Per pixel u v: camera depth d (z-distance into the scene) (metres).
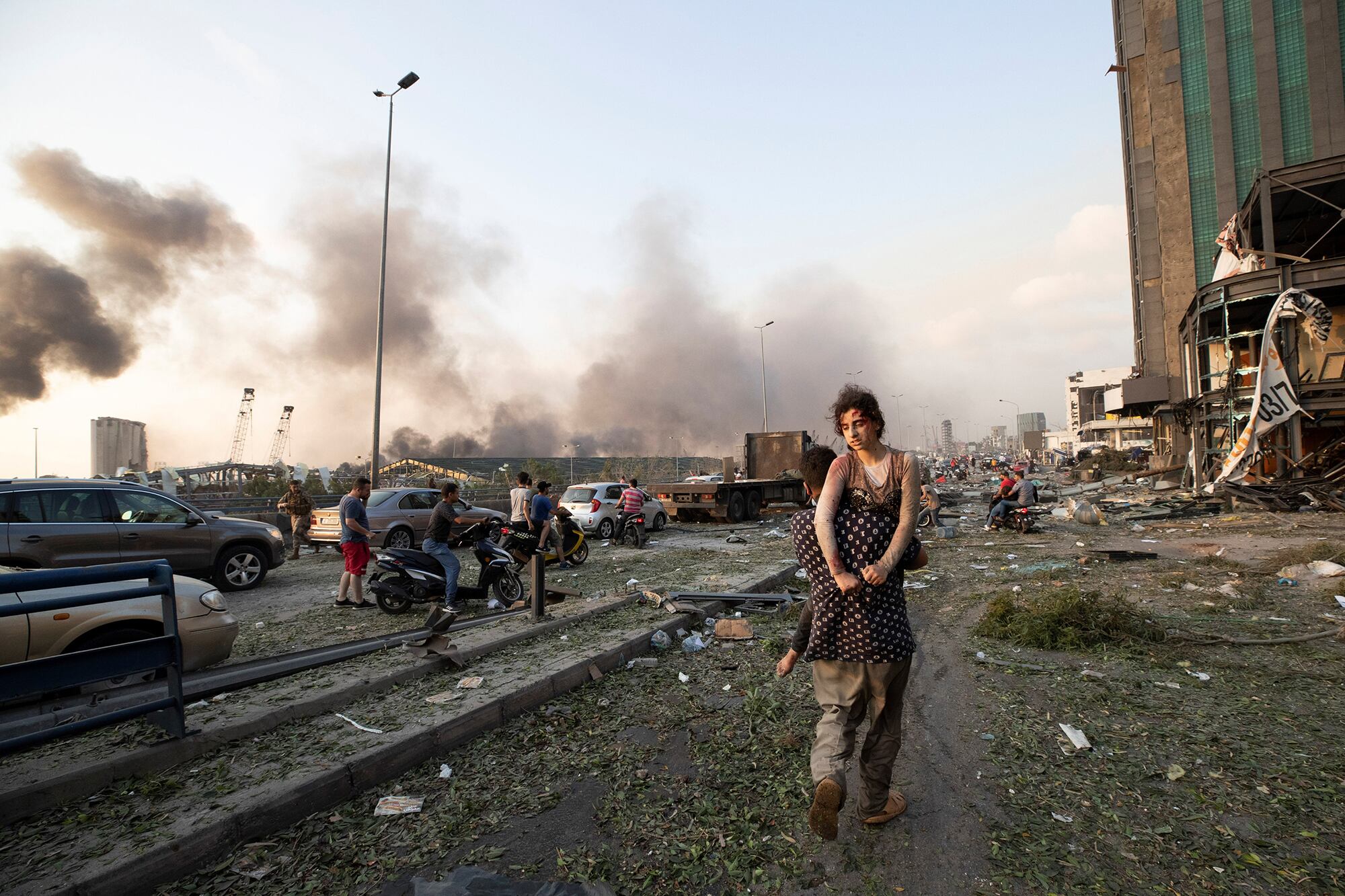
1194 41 33.50
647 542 15.70
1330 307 21.97
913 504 2.61
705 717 4.45
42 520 8.30
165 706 3.54
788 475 23.97
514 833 2.99
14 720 3.80
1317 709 4.12
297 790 3.17
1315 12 31.06
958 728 4.14
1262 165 31.86
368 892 2.56
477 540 8.48
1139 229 35.03
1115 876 2.53
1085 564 10.23
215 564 9.91
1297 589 7.68
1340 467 18.33
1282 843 2.69
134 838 2.72
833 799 2.49
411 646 5.52
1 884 2.41
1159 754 3.59
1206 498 19.61
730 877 2.62
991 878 2.54
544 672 5.04
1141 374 34.66
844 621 2.63
